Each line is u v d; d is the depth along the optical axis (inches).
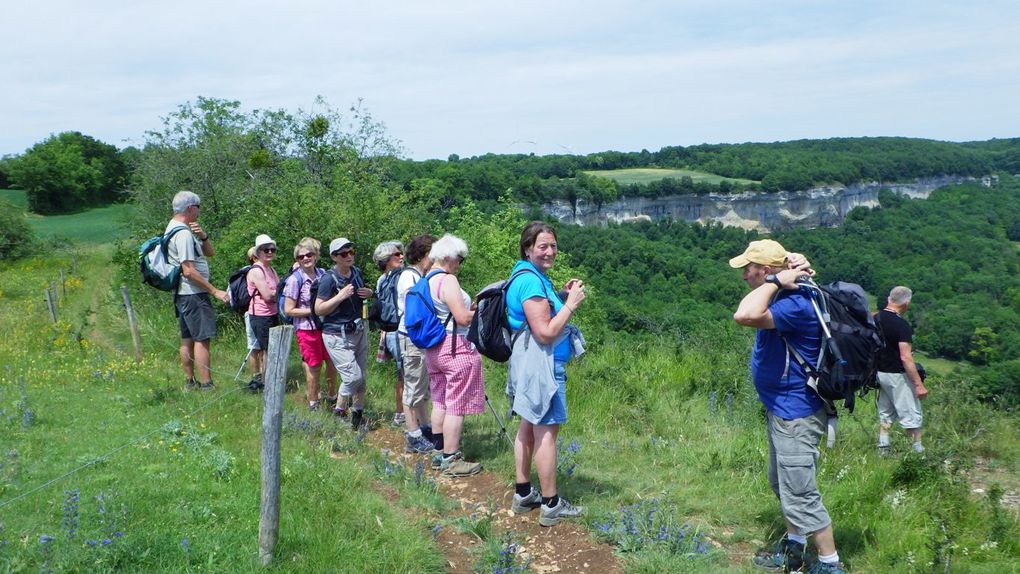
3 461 191.0
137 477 185.5
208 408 259.6
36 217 2738.7
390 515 172.2
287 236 426.3
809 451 146.9
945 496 195.8
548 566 156.9
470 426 263.9
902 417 251.9
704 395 331.9
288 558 145.9
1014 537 176.9
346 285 254.1
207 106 805.9
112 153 3253.0
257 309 313.4
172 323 473.4
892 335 249.9
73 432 228.2
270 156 763.4
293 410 261.3
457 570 154.0
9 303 732.7
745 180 4921.3
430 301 209.9
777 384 148.2
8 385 291.1
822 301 145.2
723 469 221.0
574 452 230.8
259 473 193.0
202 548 146.3
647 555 155.6
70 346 402.9
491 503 184.7
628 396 319.0
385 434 259.9
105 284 890.1
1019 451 281.4
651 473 220.8
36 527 152.6
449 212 608.7
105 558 137.6
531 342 167.5
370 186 452.1
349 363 255.0
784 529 176.4
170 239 278.8
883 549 165.2
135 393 283.3
